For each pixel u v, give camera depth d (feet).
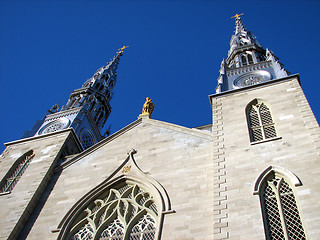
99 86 163.53
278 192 69.62
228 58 147.84
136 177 86.63
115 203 83.87
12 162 106.63
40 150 109.09
